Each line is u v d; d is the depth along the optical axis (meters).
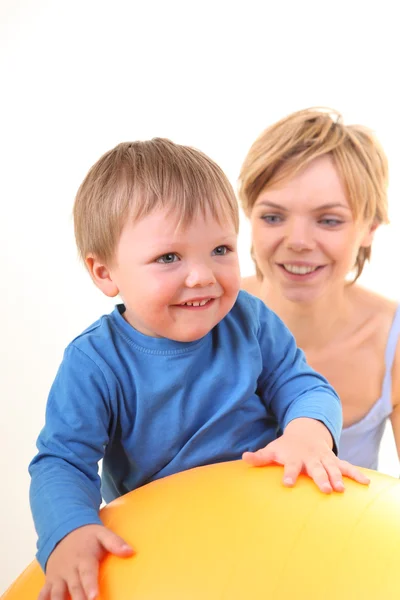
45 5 2.10
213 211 0.74
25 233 2.11
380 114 2.27
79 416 0.76
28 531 1.68
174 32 2.19
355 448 1.29
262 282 1.29
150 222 0.73
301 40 2.23
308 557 0.59
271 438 0.88
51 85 2.12
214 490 0.68
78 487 0.72
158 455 0.81
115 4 2.14
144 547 0.63
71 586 0.62
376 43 2.26
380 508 0.65
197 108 2.21
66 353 0.80
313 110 1.15
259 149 1.11
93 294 2.10
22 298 2.05
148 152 0.78
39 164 2.12
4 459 1.81
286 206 1.07
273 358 0.88
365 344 1.25
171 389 0.79
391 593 0.57
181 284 0.73
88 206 0.79
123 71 2.16
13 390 1.92
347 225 1.09
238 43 2.21
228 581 0.58
